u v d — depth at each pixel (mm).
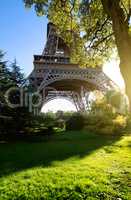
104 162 17125
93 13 20359
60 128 60812
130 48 10562
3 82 36094
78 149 23656
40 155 20438
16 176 13539
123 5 16094
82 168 15203
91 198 10680
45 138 35875
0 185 12094
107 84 63000
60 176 13398
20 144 29016
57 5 20672
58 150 23141
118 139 32906
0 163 17219
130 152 21672
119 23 10672
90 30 21719
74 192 11148
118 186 11930
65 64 63219
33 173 14031
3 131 35406
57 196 10875
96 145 26672
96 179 12789
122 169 14906
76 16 21672
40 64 62344
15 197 10820
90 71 63531
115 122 40688
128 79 10305
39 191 11336
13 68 38719
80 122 55406
